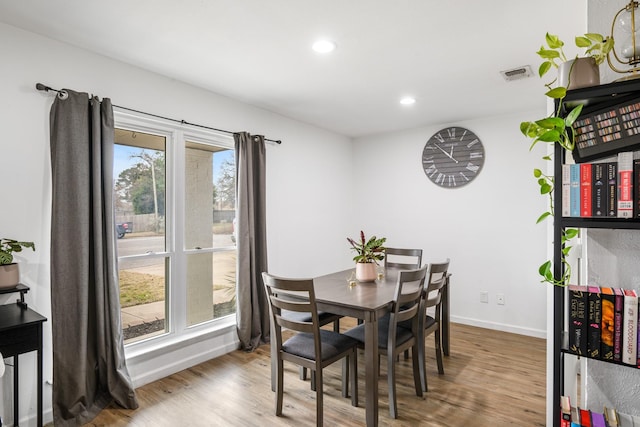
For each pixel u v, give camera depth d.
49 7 1.94
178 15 2.02
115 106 2.58
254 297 3.49
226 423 2.25
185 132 3.12
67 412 2.22
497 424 2.22
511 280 3.98
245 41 2.33
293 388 2.72
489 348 3.49
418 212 4.62
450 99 3.49
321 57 2.57
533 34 2.24
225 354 3.34
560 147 1.38
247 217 3.43
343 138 5.02
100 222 2.40
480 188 4.17
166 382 2.79
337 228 4.88
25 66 2.19
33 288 2.21
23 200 2.18
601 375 1.52
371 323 2.20
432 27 2.15
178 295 3.08
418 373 2.55
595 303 1.29
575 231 1.52
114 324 2.46
